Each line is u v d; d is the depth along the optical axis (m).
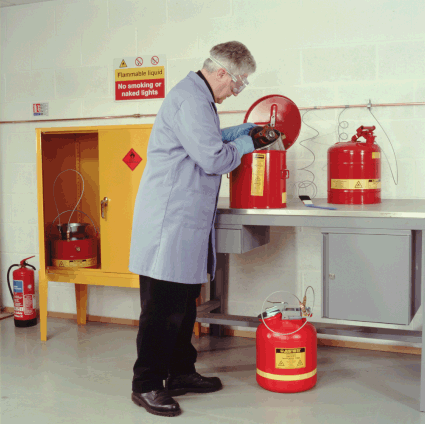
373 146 2.30
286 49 2.81
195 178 1.84
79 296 3.24
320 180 2.80
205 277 1.94
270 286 2.95
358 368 2.42
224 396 2.09
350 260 1.96
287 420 1.87
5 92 3.47
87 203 3.26
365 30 2.65
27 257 3.50
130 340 2.91
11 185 3.50
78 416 1.92
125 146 2.67
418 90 2.59
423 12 2.55
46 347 2.78
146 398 1.95
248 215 2.10
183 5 3.00
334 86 2.73
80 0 3.24
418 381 2.25
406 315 1.89
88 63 3.25
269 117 2.34
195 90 1.82
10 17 3.42
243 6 2.87
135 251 1.88
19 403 2.04
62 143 3.14
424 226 1.83
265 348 2.12
